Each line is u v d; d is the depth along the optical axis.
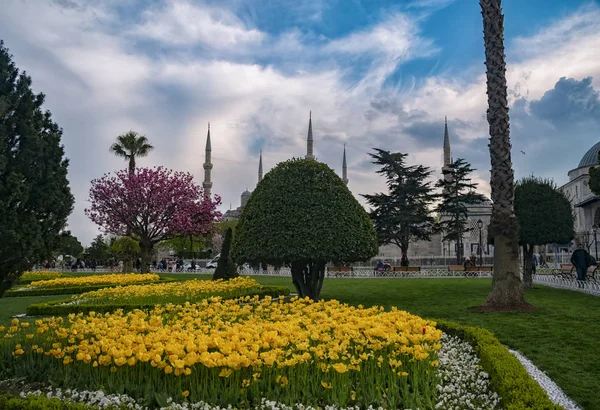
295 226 14.80
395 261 46.50
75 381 6.40
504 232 13.84
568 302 15.01
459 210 41.66
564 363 8.16
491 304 13.91
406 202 41.34
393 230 41.16
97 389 6.10
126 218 32.25
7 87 9.43
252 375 5.91
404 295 18.89
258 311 10.45
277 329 6.88
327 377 6.09
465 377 6.84
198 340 6.22
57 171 9.81
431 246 58.84
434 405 5.85
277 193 15.34
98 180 32.28
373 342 6.69
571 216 20.64
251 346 6.04
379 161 41.62
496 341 8.31
